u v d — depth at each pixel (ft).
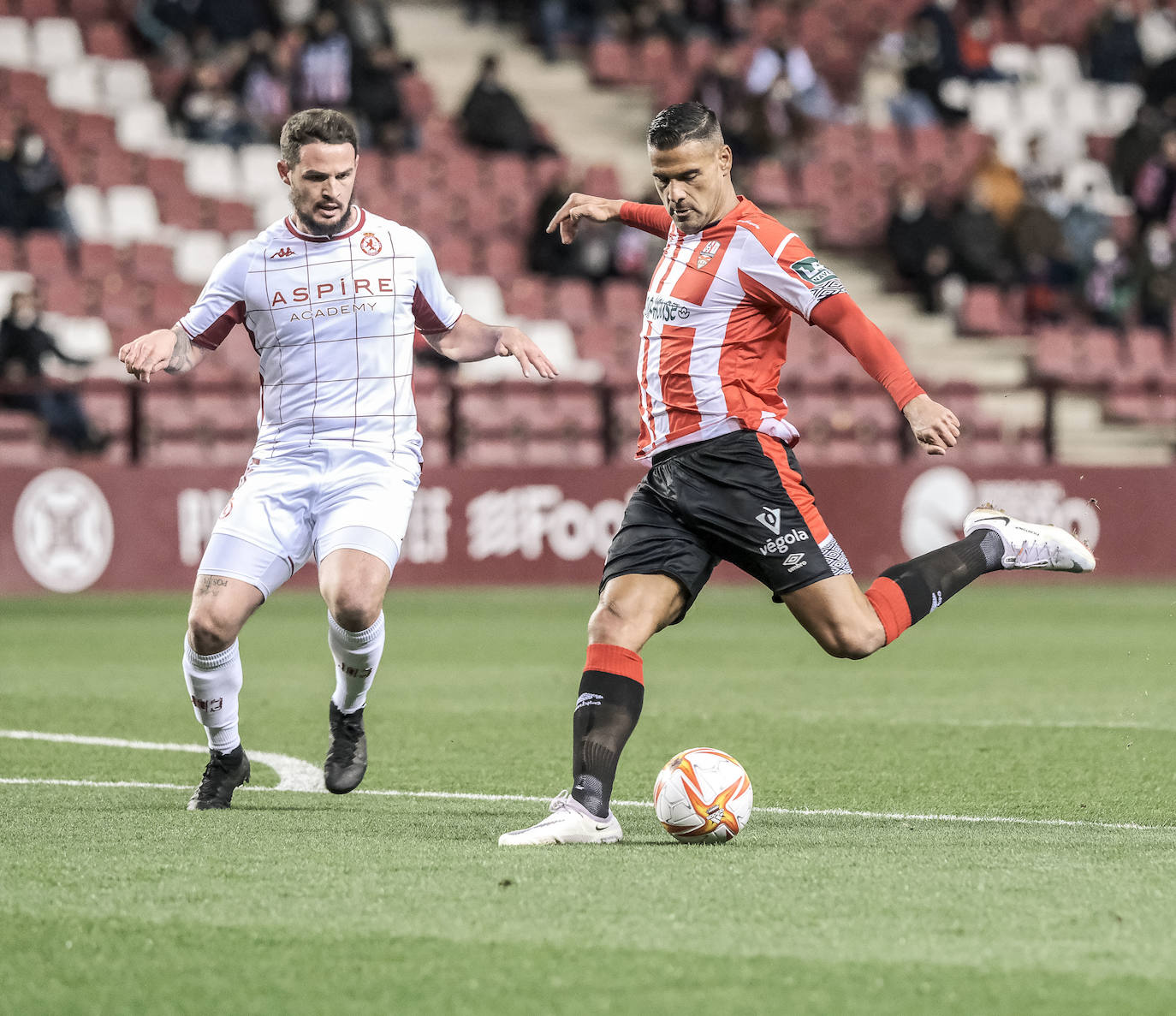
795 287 58.59
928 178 287.28
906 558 214.48
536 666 126.11
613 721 58.08
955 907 45.73
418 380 210.38
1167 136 288.51
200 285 224.74
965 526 65.62
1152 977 38.86
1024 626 163.43
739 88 274.57
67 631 150.51
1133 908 45.70
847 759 81.61
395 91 250.57
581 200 69.56
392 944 41.83
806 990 37.86
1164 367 267.59
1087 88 312.50
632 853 54.49
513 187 257.55
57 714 97.66
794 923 43.91
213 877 49.93
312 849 55.06
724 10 298.76
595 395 227.61
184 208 235.20
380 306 65.62
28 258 215.10
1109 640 149.38
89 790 70.59
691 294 59.82
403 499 66.18
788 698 107.55
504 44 297.53
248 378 214.69
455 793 70.69
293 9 261.44
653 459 61.26
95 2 257.14
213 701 65.16
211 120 242.37
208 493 190.70
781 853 54.49
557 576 204.13
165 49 254.88
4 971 39.81
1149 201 279.28
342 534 65.10
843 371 246.68
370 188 247.09
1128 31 314.55
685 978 38.75
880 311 267.18
